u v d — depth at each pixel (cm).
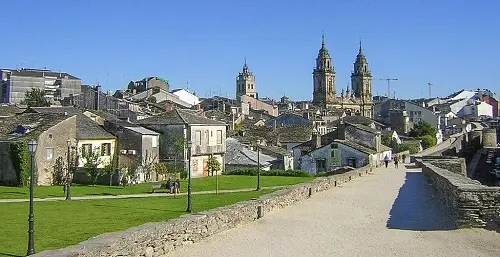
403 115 12456
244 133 8762
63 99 9806
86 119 5469
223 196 3541
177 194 3731
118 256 1248
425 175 4684
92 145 5081
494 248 1563
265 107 15962
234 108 12131
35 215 2552
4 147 4384
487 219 1844
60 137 4728
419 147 10394
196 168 5797
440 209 2411
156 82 13925
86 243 1207
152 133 5591
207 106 13312
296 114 11394
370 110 17962
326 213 2327
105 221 2362
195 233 1664
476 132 7288
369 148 7256
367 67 19750
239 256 1480
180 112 5994
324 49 18775
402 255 1493
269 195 2458
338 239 1730
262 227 1959
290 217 2208
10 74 10769
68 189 3366
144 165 5147
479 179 5794
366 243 1664
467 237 1719
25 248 1752
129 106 9088
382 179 4481
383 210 2419
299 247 1606
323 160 6944
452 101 17550
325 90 18512
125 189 4138
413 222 2052
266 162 6538
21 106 7719
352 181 4266
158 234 1442
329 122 11794
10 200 3250
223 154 6338
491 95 19212
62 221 2359
